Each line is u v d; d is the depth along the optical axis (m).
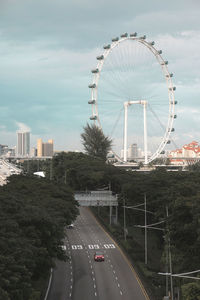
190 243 84.94
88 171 174.75
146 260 99.62
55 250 82.25
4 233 63.41
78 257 107.06
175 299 77.50
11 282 53.78
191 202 87.19
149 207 130.88
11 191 101.81
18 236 66.62
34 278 72.94
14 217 74.00
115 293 79.69
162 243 117.38
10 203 78.00
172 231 87.06
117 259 105.44
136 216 142.12
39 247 71.69
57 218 87.56
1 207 75.62
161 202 117.19
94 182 170.25
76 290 81.25
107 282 86.69
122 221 159.00
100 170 178.25
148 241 128.62
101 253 104.81
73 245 120.00
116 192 171.50
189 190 114.44
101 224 151.50
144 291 81.12
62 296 77.50
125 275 91.81
